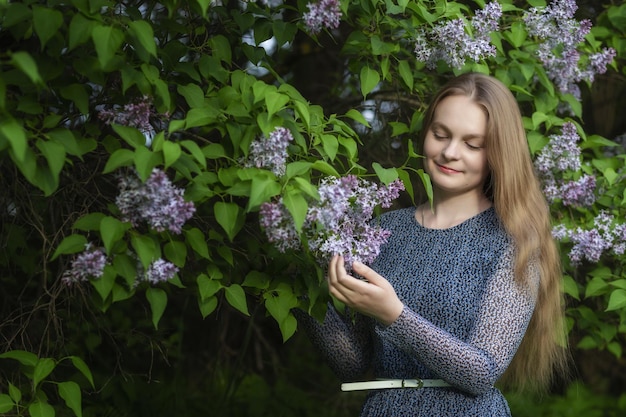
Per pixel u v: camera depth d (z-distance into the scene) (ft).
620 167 10.61
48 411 7.30
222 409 15.05
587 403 17.71
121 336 12.10
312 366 18.16
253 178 6.42
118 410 12.90
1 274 11.25
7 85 6.82
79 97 6.91
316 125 7.53
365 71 8.91
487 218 7.72
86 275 6.59
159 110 7.23
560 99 10.54
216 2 7.82
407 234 8.03
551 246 7.86
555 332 8.30
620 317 11.28
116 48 6.28
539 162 9.93
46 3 6.89
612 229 10.19
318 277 7.25
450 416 7.36
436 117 7.77
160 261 6.62
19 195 8.82
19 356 7.31
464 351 6.91
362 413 7.75
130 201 6.43
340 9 7.56
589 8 12.64
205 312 7.41
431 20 8.48
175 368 15.49
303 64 15.14
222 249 7.86
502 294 7.32
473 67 9.53
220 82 7.88
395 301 6.88
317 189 6.81
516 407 17.38
